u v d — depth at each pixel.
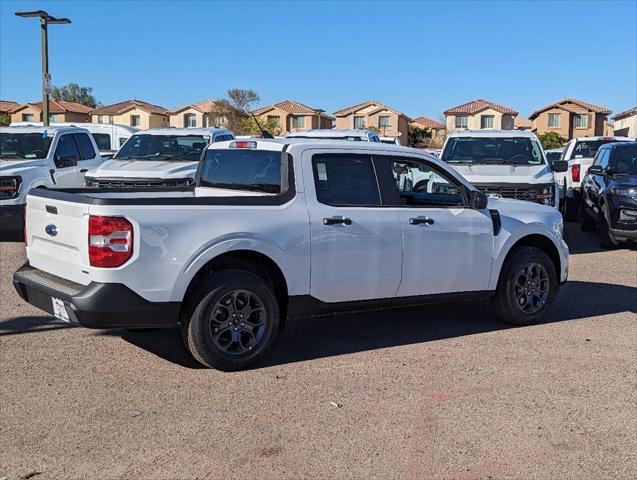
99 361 5.99
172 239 5.39
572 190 16.75
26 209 6.18
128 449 4.36
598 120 68.12
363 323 7.38
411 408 5.06
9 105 70.12
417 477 4.06
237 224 5.64
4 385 5.41
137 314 5.34
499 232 7.05
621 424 4.85
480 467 4.20
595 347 6.60
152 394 5.25
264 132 7.30
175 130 13.62
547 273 7.38
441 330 7.14
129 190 6.70
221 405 5.06
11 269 9.95
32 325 7.05
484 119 69.19
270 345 5.90
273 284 6.03
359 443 4.48
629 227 11.95
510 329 7.21
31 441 4.45
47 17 22.98
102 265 5.21
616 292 9.04
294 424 4.75
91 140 14.94
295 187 6.01
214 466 4.16
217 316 5.64
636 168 13.03
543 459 4.32
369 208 6.33
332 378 5.65
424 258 6.59
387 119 67.56
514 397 5.30
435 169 6.80
